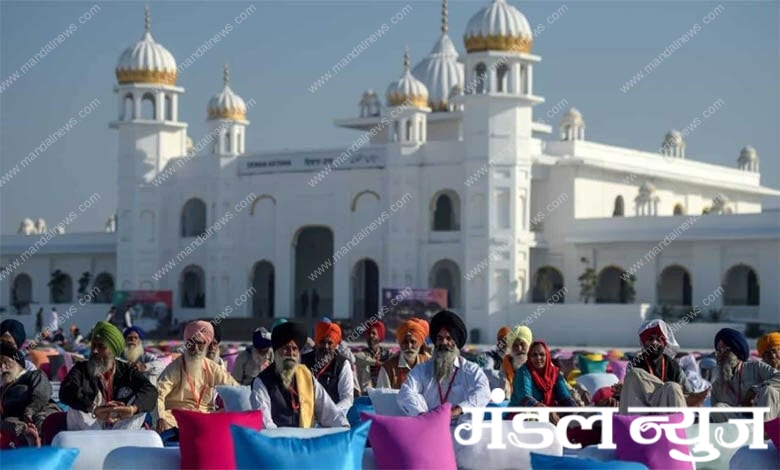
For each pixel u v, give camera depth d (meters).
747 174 72.50
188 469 9.93
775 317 52.69
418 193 57.06
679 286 58.28
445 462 10.21
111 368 12.12
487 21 54.69
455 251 56.34
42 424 12.27
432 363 11.92
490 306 54.09
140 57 61.88
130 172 62.16
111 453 10.10
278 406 11.94
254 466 9.42
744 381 13.45
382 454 10.15
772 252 52.75
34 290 68.12
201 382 13.35
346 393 13.75
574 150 59.38
